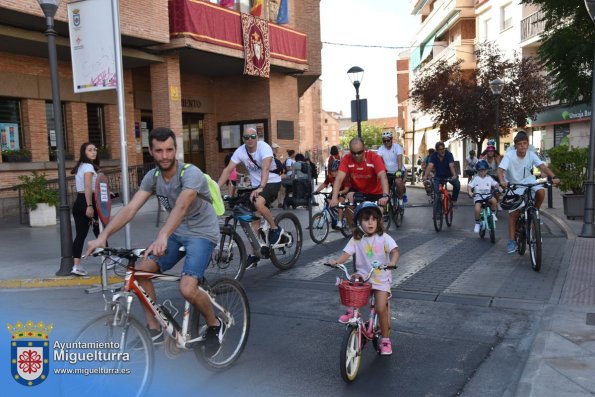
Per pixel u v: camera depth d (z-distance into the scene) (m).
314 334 5.24
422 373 4.29
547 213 12.92
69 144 16.33
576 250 8.45
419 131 53.25
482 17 34.97
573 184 11.53
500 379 4.15
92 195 7.66
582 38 14.00
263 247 7.43
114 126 17.47
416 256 8.62
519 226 8.23
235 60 18.16
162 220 13.78
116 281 7.50
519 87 23.27
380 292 4.43
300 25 22.28
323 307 6.12
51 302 6.54
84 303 6.47
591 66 14.38
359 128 15.38
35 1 11.93
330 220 11.88
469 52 35.25
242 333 4.57
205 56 17.25
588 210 9.57
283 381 4.18
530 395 3.64
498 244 9.46
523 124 24.17
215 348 4.23
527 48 29.48
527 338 4.98
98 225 8.09
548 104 24.97
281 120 21.09
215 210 4.34
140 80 18.62
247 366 4.47
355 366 4.20
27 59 14.98
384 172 7.29
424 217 13.91
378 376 4.24
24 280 7.38
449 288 6.67
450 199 11.88
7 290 7.20
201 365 4.49
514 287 6.59
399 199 12.04
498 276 7.15
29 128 15.11
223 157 21.61
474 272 7.43
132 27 14.00
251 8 19.03
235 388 4.05
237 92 21.02
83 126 16.53
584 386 3.75
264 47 18.50
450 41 40.66
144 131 19.16
